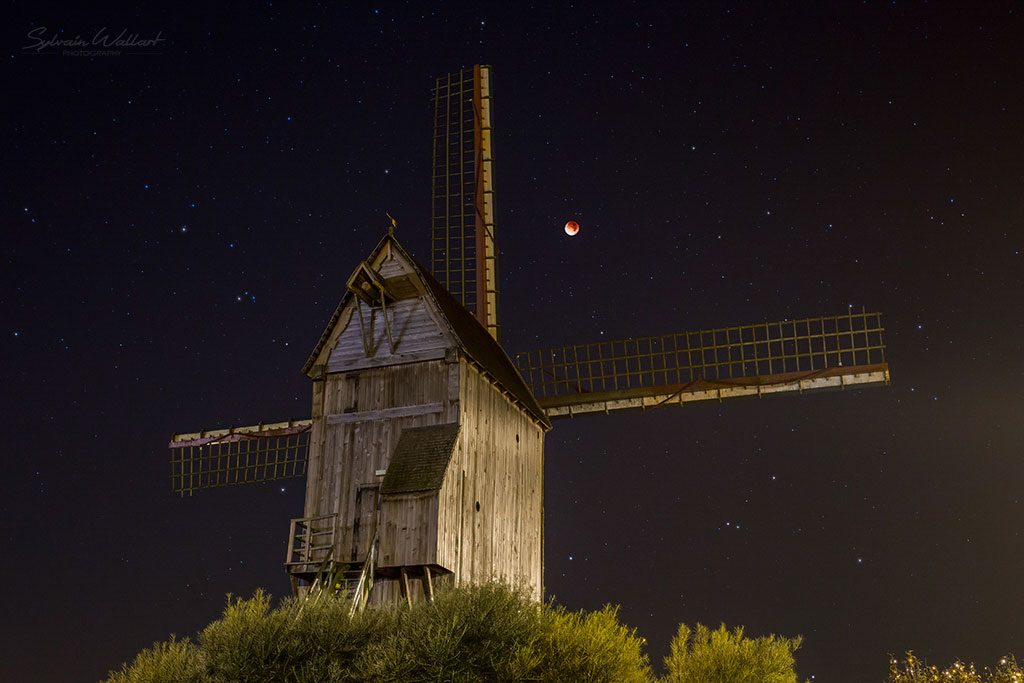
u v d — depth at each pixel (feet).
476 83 109.60
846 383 90.38
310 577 70.59
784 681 66.54
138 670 57.06
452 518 68.64
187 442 95.81
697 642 68.39
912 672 114.11
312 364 77.71
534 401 93.45
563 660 54.29
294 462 93.25
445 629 53.57
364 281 76.74
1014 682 106.73
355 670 55.11
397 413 73.67
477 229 104.06
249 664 55.11
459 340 73.67
